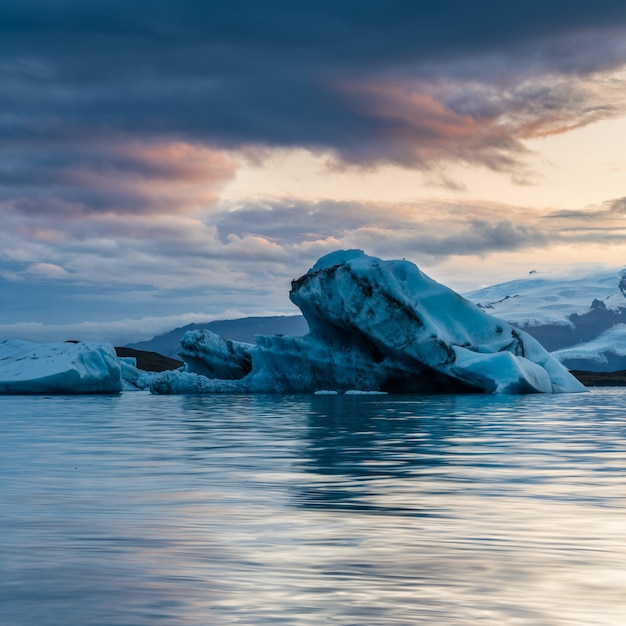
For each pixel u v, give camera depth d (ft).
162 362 302.86
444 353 153.48
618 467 45.52
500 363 152.25
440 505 33.37
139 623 18.92
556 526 29.19
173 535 27.73
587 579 22.39
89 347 184.96
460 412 99.45
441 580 22.31
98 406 123.54
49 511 32.01
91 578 22.45
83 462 48.49
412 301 157.99
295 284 163.02
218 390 172.55
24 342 195.00
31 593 21.12
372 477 41.55
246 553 25.25
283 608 19.99
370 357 159.94
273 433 69.77
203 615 19.48
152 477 41.68
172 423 83.82
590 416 91.76
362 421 84.33
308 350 163.43
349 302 154.81
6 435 68.95
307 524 29.55
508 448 56.29
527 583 22.00
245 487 38.19
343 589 21.50
